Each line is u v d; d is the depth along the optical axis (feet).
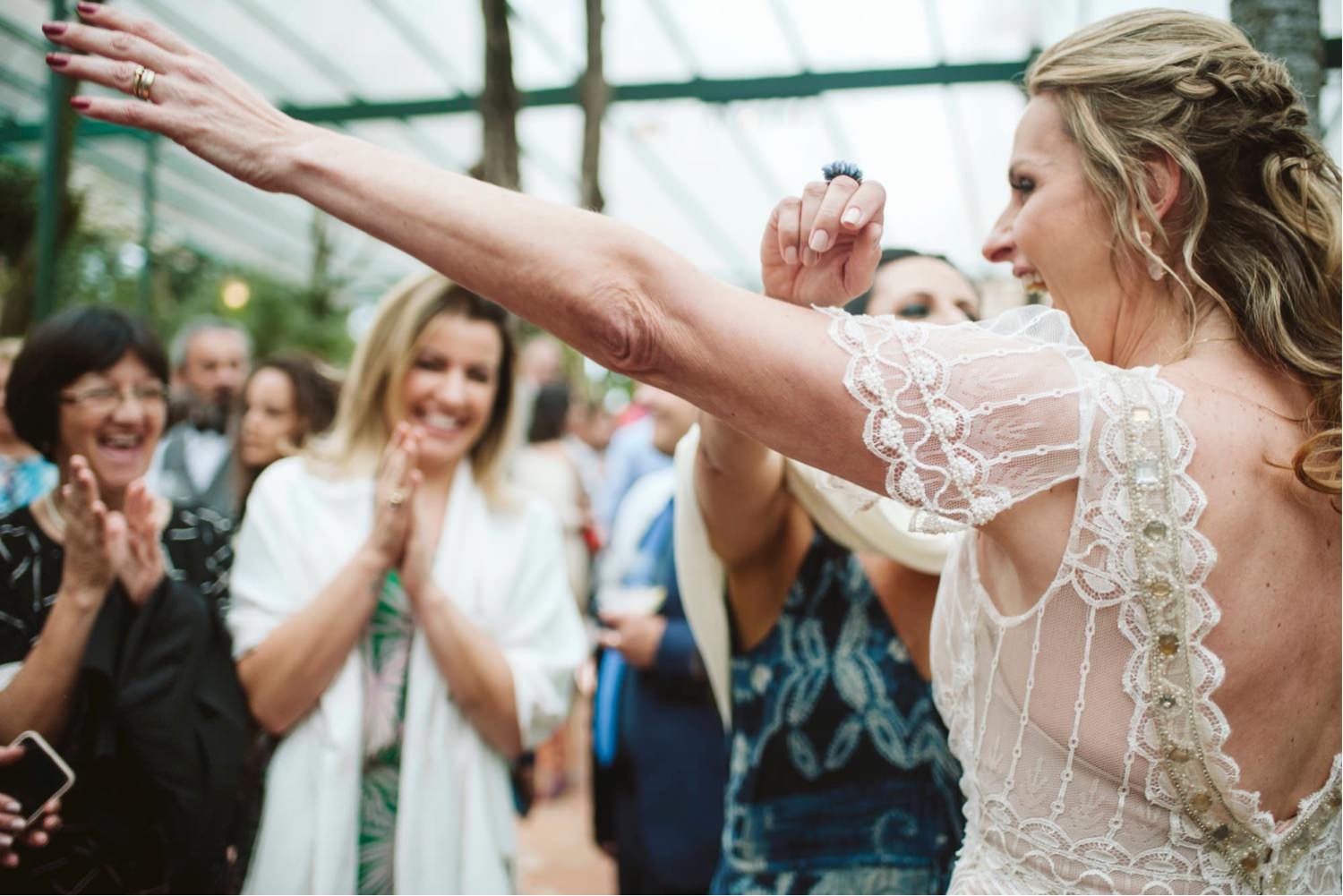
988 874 3.22
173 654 5.49
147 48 2.97
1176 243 3.23
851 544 4.61
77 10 2.97
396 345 6.70
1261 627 2.80
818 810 4.78
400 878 5.74
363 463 6.69
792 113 21.58
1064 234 3.32
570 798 16.80
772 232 3.27
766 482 4.42
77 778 5.33
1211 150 3.13
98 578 5.39
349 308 41.75
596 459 25.23
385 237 2.89
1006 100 20.03
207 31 21.77
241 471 10.63
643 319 2.76
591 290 2.75
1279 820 2.99
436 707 6.03
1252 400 2.96
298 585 6.14
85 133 25.29
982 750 3.26
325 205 2.91
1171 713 2.79
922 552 4.47
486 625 6.49
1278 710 2.89
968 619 3.34
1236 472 2.81
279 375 10.61
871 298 5.71
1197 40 3.24
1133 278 3.29
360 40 21.83
